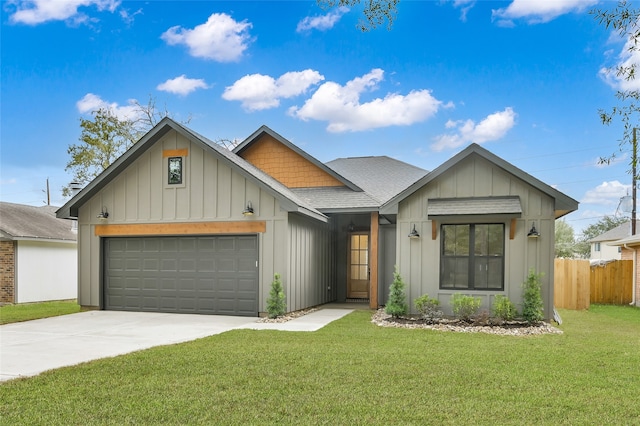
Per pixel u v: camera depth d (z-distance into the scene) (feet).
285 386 18.67
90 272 47.16
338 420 15.08
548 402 16.89
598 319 43.93
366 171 62.54
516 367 22.00
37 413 15.75
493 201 37.40
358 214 55.52
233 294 42.96
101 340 30.07
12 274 57.26
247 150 56.34
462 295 37.40
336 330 33.35
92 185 45.73
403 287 38.68
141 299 45.80
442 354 24.72
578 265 53.62
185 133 43.52
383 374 20.45
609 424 14.83
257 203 42.45
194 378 19.86
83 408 16.22
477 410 16.03
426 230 39.42
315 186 53.83
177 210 44.47
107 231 46.50
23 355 25.36
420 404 16.62
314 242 48.83
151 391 18.08
